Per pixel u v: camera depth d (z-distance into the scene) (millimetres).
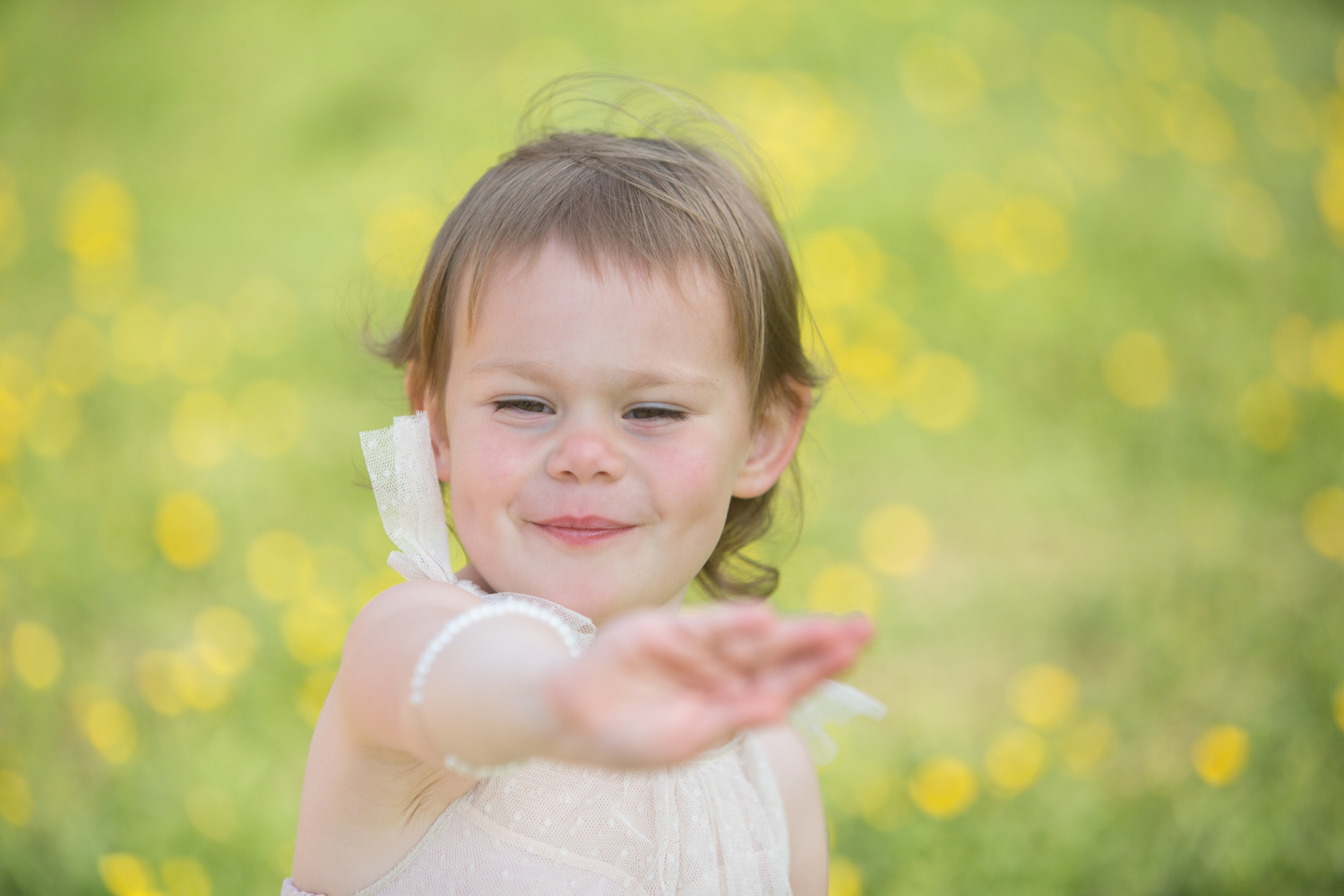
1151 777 2801
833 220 4523
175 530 3332
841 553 3525
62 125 5805
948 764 2568
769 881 1471
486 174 1484
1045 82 5785
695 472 1317
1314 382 4496
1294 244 5273
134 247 4809
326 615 3059
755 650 715
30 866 2441
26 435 3840
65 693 2990
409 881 1281
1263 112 6199
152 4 6547
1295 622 3357
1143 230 5012
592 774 1330
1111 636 3375
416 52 5781
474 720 856
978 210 4770
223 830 2520
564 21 5863
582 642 1281
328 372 4098
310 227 4797
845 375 3914
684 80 5312
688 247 1356
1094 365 4359
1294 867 2533
